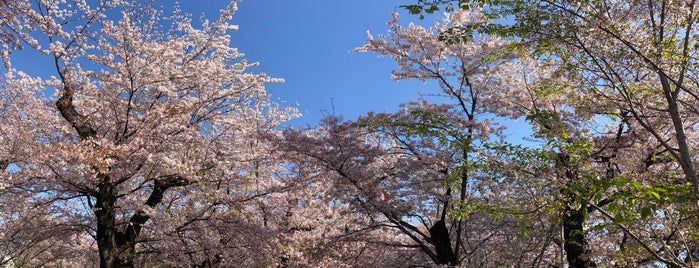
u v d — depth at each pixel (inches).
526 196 275.9
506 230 431.8
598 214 348.8
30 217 403.2
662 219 255.9
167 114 373.4
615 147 371.6
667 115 318.3
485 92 491.2
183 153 428.1
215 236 505.0
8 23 260.7
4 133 373.1
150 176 420.2
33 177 353.1
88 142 311.3
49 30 300.7
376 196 440.5
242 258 517.3
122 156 337.1
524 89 474.9
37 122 412.2
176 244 449.7
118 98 397.7
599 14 218.2
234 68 458.0
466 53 489.1
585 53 232.1
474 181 415.8
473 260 490.3
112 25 365.4
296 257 497.4
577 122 423.2
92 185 377.7
